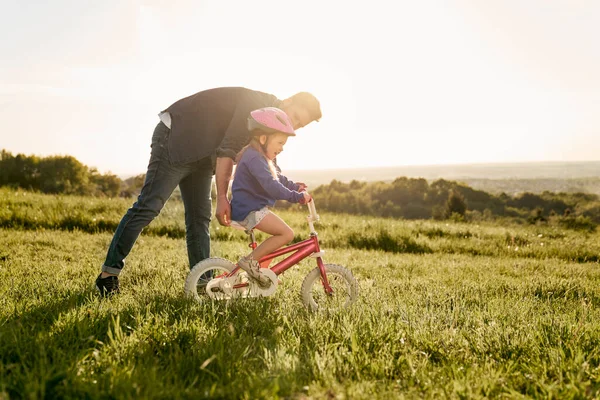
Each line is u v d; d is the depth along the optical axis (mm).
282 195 3865
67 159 65812
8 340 2861
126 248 4332
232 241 9133
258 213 3934
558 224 19219
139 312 3541
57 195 14656
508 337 3475
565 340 3455
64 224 9688
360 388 2545
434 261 8148
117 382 2416
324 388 2568
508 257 9383
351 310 3904
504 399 2598
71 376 2463
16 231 8680
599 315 4500
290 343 3207
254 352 3014
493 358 3197
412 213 122938
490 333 3521
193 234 4738
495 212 123062
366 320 3535
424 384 2695
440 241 10461
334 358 2908
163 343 3049
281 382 2555
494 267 7633
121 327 3324
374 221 12922
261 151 3973
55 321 3303
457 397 2527
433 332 3541
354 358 2932
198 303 3908
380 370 2832
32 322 3328
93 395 2309
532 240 11312
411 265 7285
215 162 4234
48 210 10547
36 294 4168
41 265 5770
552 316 4207
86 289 4301
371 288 5141
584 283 6348
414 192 135125
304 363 2848
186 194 4695
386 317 3771
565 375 2891
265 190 3867
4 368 2533
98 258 6465
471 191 140250
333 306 4152
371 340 3242
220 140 4277
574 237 12812
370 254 8461
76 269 5543
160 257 6617
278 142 3902
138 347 2928
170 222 9977
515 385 2773
